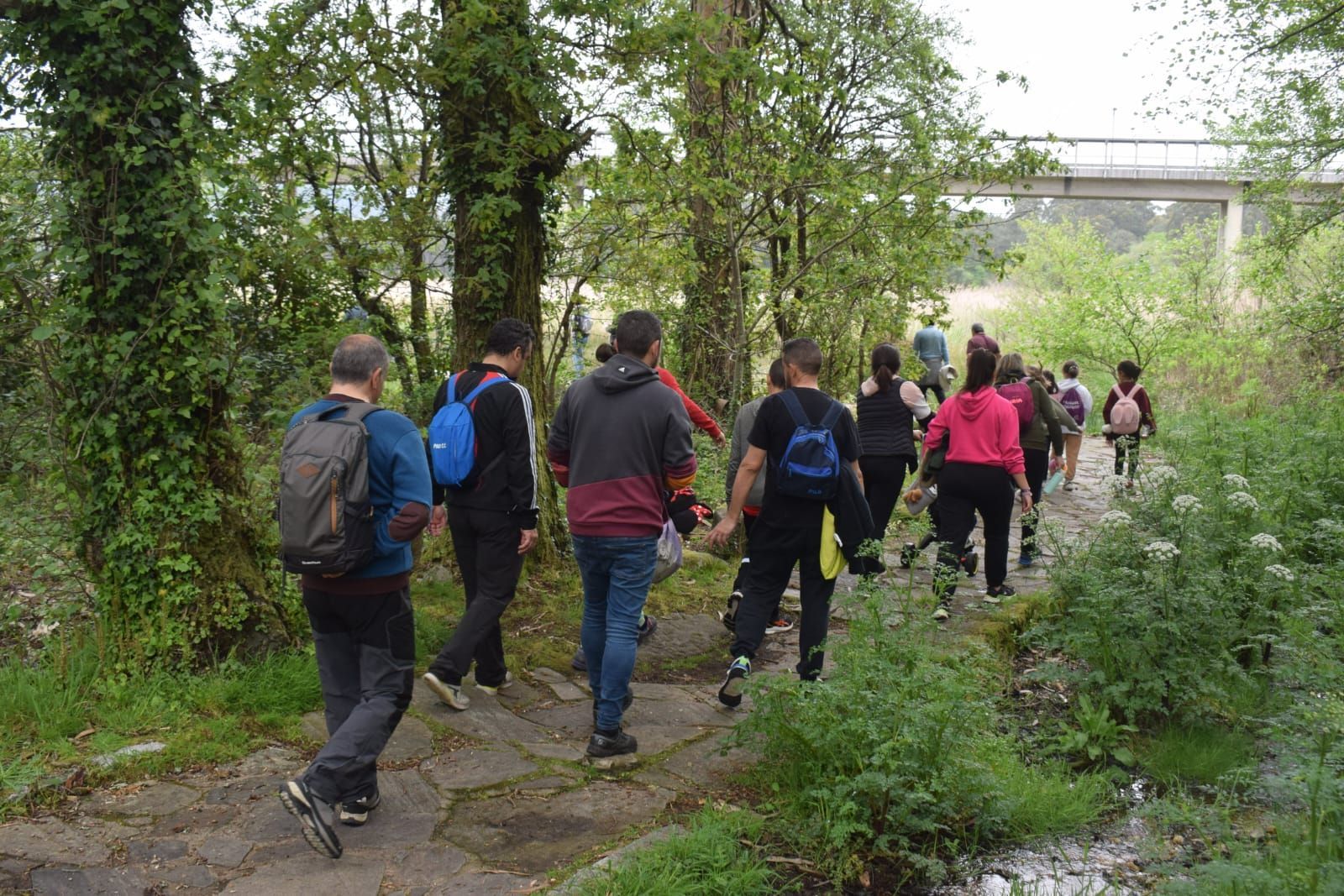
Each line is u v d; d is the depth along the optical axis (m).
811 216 10.27
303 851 3.47
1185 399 19.30
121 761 3.98
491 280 6.68
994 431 6.48
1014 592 6.94
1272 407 16.31
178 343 4.86
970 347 13.15
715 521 8.32
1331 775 3.41
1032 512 6.95
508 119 6.64
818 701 3.86
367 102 7.59
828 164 9.31
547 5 6.32
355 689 3.81
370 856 3.46
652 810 3.87
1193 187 36.75
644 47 6.61
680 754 4.43
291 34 6.23
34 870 3.24
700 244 10.20
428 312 9.73
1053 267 21.83
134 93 4.71
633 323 4.31
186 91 4.88
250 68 6.24
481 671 5.07
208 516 4.79
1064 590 5.50
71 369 4.76
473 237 6.77
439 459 4.63
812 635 4.73
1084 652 5.08
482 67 6.38
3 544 5.31
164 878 3.25
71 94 4.55
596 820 3.78
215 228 4.75
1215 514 5.97
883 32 12.69
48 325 4.88
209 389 4.94
